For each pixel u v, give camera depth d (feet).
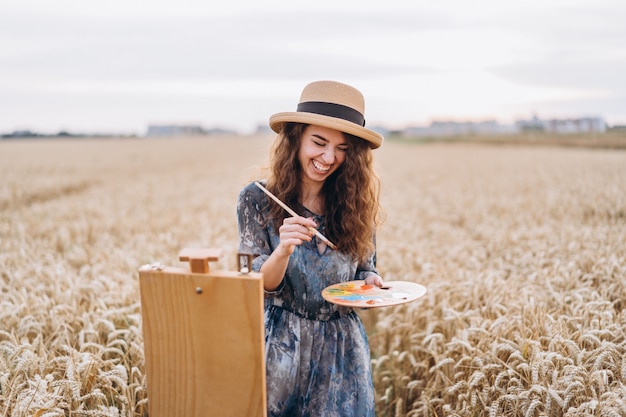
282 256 7.93
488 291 14.90
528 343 10.85
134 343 11.35
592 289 15.15
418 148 176.86
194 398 7.19
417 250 22.12
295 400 8.99
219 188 53.47
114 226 30.37
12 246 23.35
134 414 9.83
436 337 12.66
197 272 6.95
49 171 75.25
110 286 15.06
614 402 8.93
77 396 9.11
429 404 11.28
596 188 37.32
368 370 9.25
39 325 12.06
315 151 8.43
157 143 220.23
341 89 8.46
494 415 9.28
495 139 197.26
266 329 9.07
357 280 9.41
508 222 28.99
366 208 9.00
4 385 9.34
